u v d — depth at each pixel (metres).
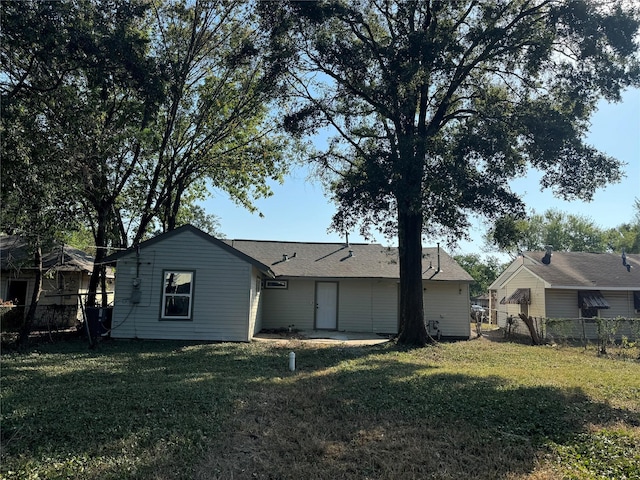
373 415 6.40
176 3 17.88
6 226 11.45
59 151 9.79
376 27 16.08
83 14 10.12
